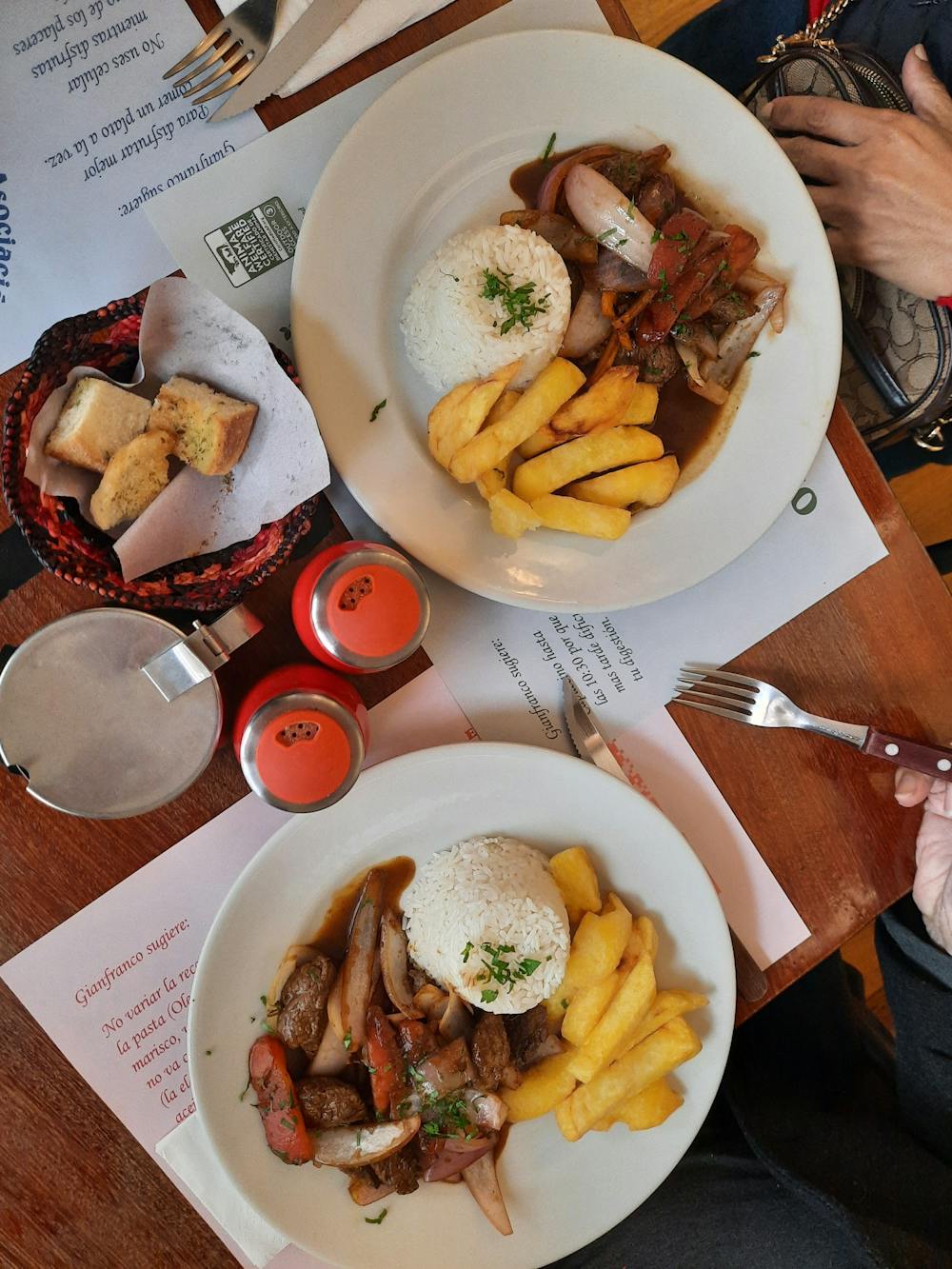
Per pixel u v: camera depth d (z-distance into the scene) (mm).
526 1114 540
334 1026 525
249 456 472
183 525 468
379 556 454
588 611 518
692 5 723
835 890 587
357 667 460
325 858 517
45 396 440
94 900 517
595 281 530
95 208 491
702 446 547
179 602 452
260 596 518
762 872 582
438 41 502
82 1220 525
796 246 518
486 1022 526
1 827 505
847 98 641
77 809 463
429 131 481
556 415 514
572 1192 555
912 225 618
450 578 505
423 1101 521
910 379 661
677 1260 634
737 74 695
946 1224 591
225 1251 541
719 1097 717
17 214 486
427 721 549
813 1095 687
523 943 508
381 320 505
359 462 498
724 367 542
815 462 566
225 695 521
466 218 518
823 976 744
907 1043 634
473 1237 545
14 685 454
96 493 447
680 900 545
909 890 592
